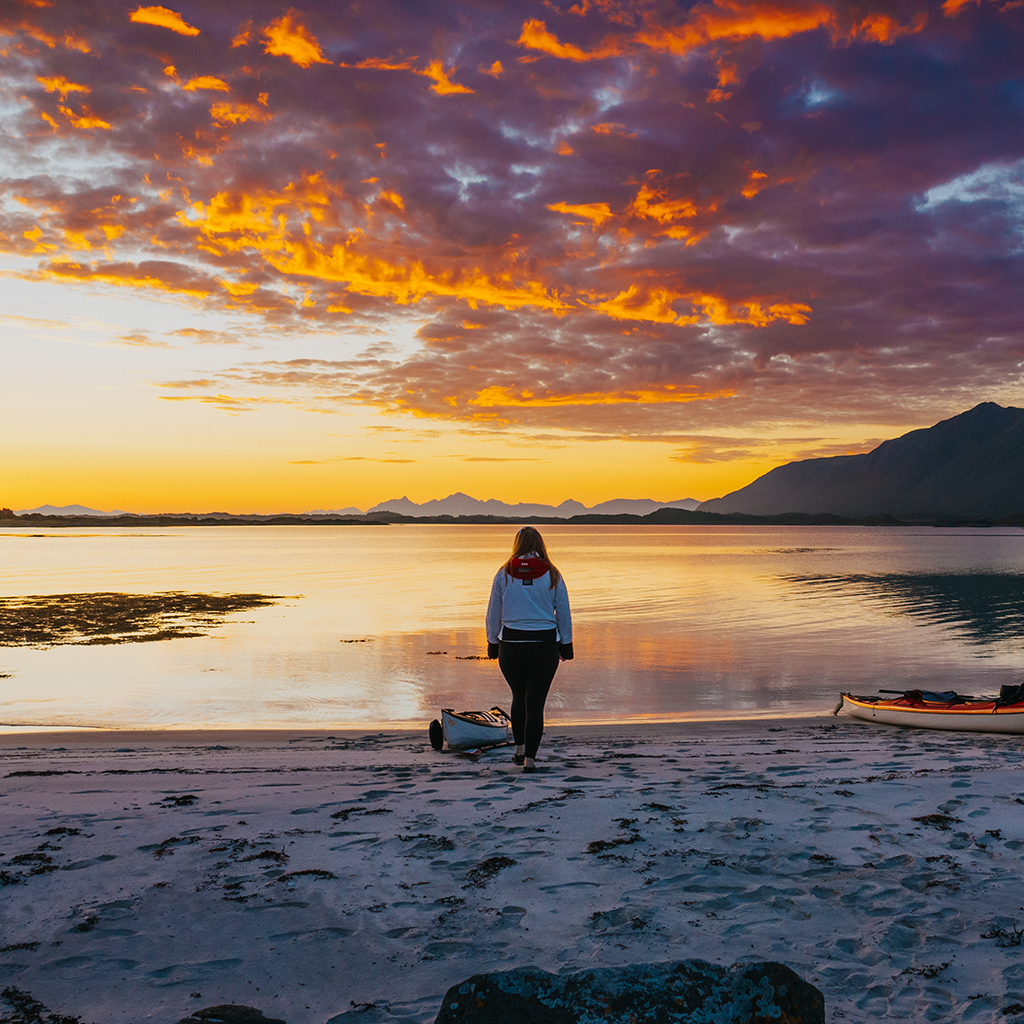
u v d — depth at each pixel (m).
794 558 92.06
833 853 4.41
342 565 77.06
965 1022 2.64
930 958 3.12
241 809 5.50
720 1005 2.02
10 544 141.50
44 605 37.16
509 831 4.87
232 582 54.03
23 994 2.88
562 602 6.86
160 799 5.89
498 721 10.20
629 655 22.81
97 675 19.44
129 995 2.87
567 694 17.23
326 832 4.88
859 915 3.56
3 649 23.89
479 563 81.75
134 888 3.90
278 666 20.80
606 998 2.03
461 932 3.41
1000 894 3.78
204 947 3.27
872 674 19.66
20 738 11.99
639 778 6.73
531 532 7.02
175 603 38.59
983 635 26.91
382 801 5.78
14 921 3.51
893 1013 2.71
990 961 3.08
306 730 13.09
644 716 14.71
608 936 3.35
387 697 16.83
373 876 4.09
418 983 2.96
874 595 42.88
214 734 12.37
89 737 12.14
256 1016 2.72
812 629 28.69
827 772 7.07
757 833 4.78
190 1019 2.69
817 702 16.27
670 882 3.98
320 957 3.18
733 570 67.88
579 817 5.17
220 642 25.44
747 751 9.49
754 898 3.77
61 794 6.16
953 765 7.44
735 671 20.12
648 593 44.72
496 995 2.05
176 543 156.50
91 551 111.44
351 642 25.44
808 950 3.21
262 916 3.58
